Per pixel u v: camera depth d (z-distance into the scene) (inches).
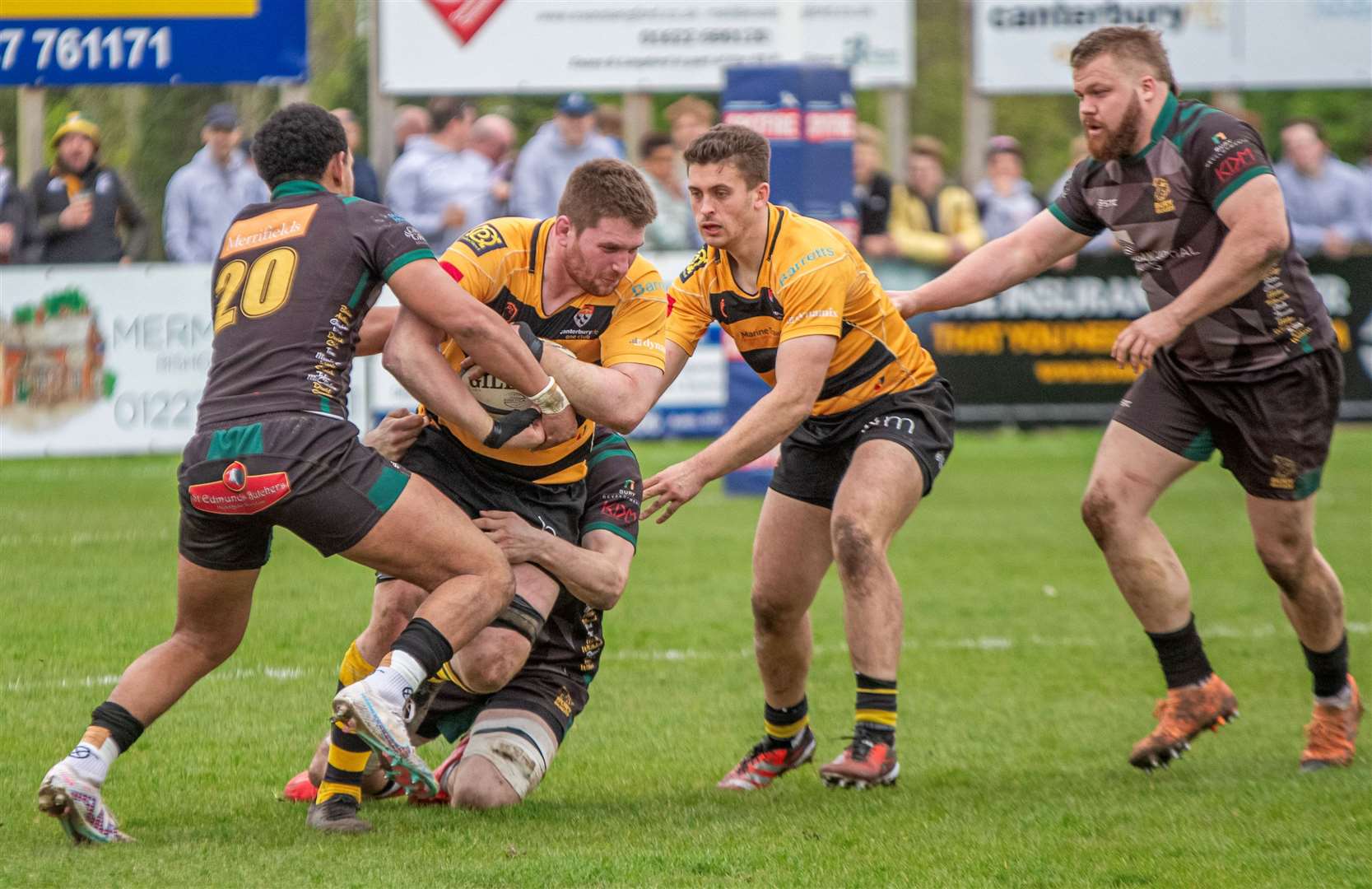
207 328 1726.1
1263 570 1293.1
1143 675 946.7
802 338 671.1
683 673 941.2
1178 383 727.7
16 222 1707.7
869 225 1929.1
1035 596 1178.0
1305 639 741.3
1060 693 903.1
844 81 1571.1
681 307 711.1
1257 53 2144.4
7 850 557.0
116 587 1119.0
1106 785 690.2
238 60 1775.3
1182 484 1813.5
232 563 575.5
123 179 1787.6
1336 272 2006.6
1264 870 541.3
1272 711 866.8
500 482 660.7
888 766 674.2
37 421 1695.4
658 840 580.4
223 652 596.7
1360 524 1469.0
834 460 719.7
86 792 557.6
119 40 1763.0
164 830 599.5
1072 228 757.9
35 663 903.1
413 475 583.2
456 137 1840.6
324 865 534.3
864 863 546.0
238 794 667.4
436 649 566.3
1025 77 2148.1
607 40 1973.4
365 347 658.8
